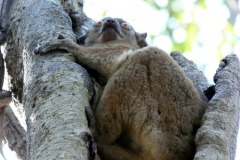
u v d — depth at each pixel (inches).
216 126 244.8
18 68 296.5
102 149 261.0
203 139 239.6
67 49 287.4
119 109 260.5
